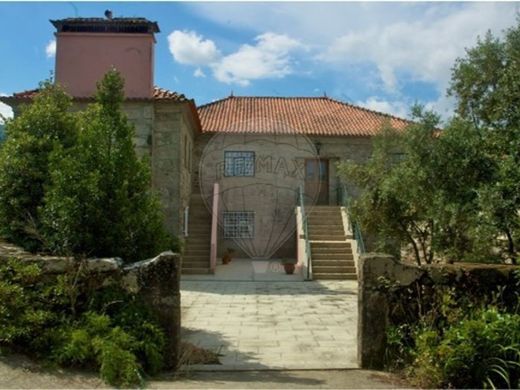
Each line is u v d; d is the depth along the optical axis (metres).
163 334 5.68
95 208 6.50
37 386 4.68
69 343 5.21
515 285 6.07
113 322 5.59
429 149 8.52
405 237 11.69
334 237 17.52
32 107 7.97
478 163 7.68
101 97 7.35
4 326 5.28
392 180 9.79
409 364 5.73
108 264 5.91
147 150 15.56
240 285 14.02
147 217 6.99
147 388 4.88
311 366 5.98
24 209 7.27
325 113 22.80
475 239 7.46
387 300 5.98
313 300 11.66
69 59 15.93
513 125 7.21
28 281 5.80
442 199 7.96
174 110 15.99
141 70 16.02
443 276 6.07
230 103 23.05
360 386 5.23
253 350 7.01
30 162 7.37
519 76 7.19
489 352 5.19
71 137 7.76
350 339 7.76
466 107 8.77
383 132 12.90
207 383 5.22
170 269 5.90
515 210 6.35
